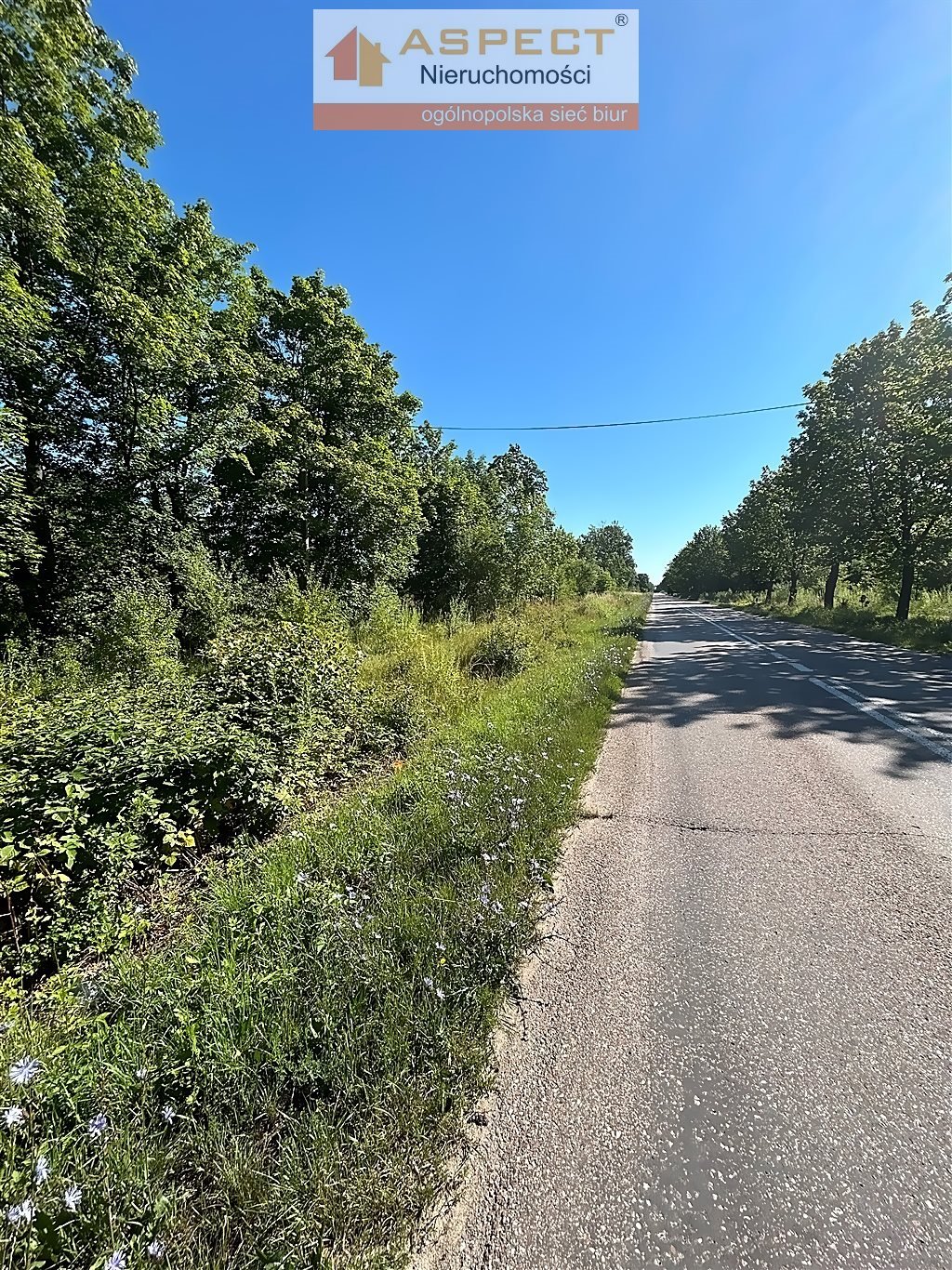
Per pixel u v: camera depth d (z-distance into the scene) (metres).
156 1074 1.84
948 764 5.13
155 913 3.41
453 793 3.91
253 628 8.52
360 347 22.17
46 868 3.34
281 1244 1.43
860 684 9.23
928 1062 2.02
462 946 2.56
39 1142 1.62
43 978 3.10
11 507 11.20
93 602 12.58
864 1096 1.89
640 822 4.27
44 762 3.68
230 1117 1.75
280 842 3.87
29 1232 1.37
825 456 23.12
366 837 3.56
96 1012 2.27
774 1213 1.53
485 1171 1.68
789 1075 1.99
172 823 3.86
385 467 21.88
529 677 9.18
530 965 2.68
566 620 20.69
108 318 12.54
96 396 13.60
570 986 2.52
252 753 4.57
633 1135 1.78
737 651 14.84
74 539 13.38
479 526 25.33
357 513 21.50
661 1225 1.51
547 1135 1.79
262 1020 2.03
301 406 19.66
